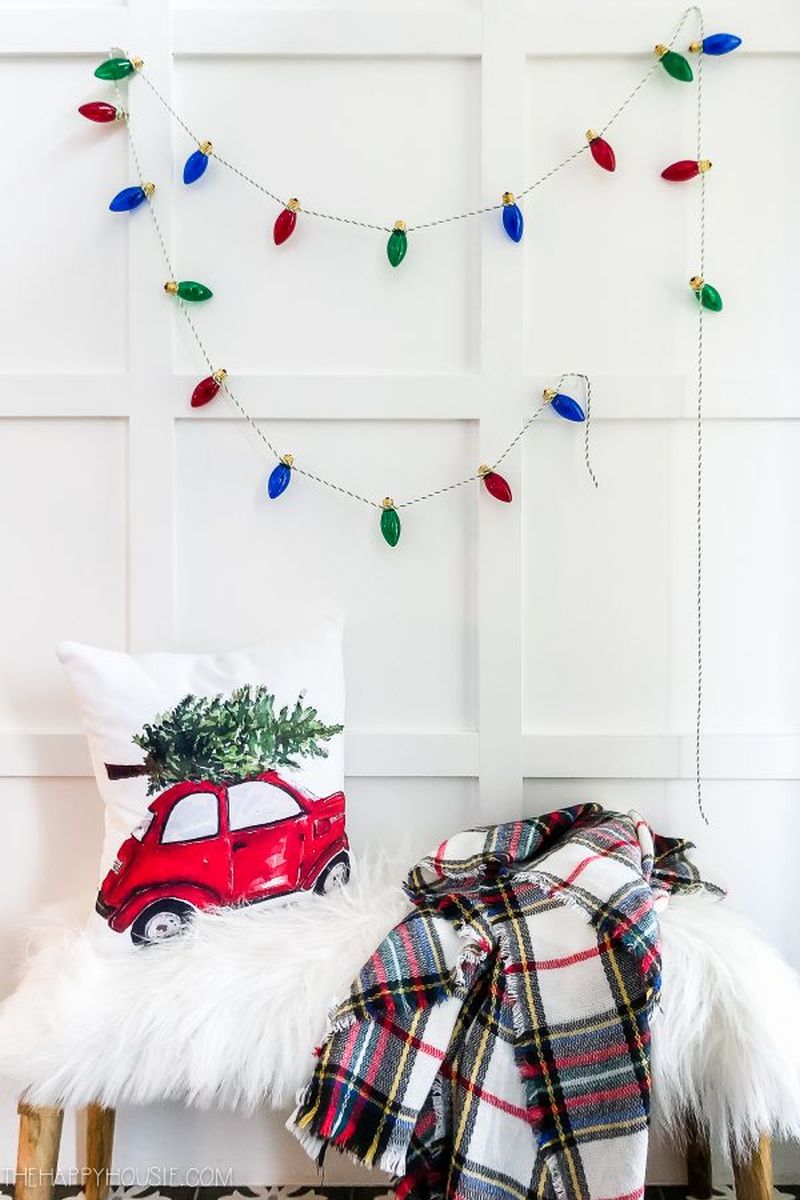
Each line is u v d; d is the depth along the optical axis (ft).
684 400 4.64
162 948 3.91
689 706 4.68
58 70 4.65
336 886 4.22
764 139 4.64
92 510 4.71
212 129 4.65
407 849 4.58
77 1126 4.68
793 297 4.66
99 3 4.66
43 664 4.73
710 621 4.72
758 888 4.70
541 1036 3.57
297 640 4.42
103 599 4.73
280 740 4.20
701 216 4.64
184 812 4.05
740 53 4.61
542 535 4.70
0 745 4.68
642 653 4.72
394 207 4.66
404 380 4.64
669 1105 3.73
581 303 4.66
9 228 4.69
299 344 4.69
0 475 4.73
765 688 4.69
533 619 4.72
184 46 4.59
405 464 4.70
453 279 4.67
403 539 4.72
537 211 4.65
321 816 4.21
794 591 4.70
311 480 4.71
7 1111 4.72
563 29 4.58
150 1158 4.67
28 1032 3.66
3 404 4.66
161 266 4.65
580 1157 3.45
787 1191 4.59
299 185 4.66
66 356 4.70
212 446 4.71
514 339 4.64
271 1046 3.59
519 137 4.60
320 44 4.59
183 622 4.71
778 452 4.68
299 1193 4.59
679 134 4.63
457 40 4.58
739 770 4.68
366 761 4.71
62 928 4.23
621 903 3.65
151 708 4.12
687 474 4.68
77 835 4.73
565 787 4.71
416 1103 3.52
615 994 3.56
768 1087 3.51
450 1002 3.65
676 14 4.58
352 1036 3.56
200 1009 3.63
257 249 4.67
